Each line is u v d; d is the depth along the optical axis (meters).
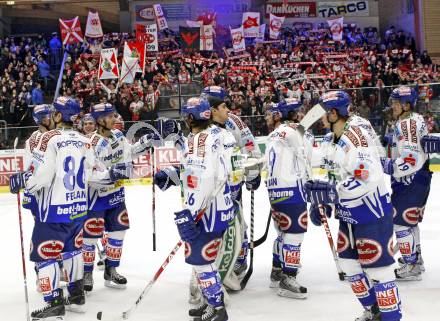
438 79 18.66
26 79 18.77
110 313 4.92
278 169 5.11
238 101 14.75
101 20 24.00
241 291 5.36
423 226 7.89
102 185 5.29
